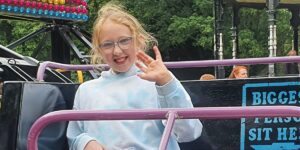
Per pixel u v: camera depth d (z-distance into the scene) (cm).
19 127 329
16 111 330
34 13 1096
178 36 2536
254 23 2408
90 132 316
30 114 337
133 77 318
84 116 263
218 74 1123
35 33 1141
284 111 246
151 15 2600
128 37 306
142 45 319
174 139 306
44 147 341
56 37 1162
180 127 294
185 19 2498
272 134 383
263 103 387
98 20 311
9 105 331
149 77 279
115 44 304
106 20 306
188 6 2605
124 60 310
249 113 249
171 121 255
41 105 346
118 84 318
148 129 307
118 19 305
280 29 2312
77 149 311
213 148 387
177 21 2502
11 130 329
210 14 2542
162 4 2580
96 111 263
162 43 2616
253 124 385
